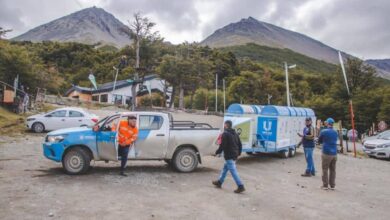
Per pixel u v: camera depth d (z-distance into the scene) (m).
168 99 67.38
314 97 64.50
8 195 7.88
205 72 60.03
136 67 56.88
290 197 9.05
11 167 10.98
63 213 6.85
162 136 11.30
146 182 9.84
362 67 58.25
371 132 38.41
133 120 10.45
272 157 17.28
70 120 21.31
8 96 26.81
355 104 51.41
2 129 19.84
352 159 18.58
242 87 63.81
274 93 63.12
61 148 10.29
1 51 35.38
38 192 8.23
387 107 45.22
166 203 7.88
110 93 63.03
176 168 11.54
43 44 95.44
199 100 66.94
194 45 63.91
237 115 15.76
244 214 7.38
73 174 10.38
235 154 9.30
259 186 10.17
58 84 55.78
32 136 19.12
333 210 8.10
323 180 10.35
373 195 9.98
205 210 7.51
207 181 10.41
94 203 7.59
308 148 12.34
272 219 7.16
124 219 6.67
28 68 37.03
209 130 11.94
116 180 9.88
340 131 22.20
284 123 16.61
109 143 10.57
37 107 33.00
